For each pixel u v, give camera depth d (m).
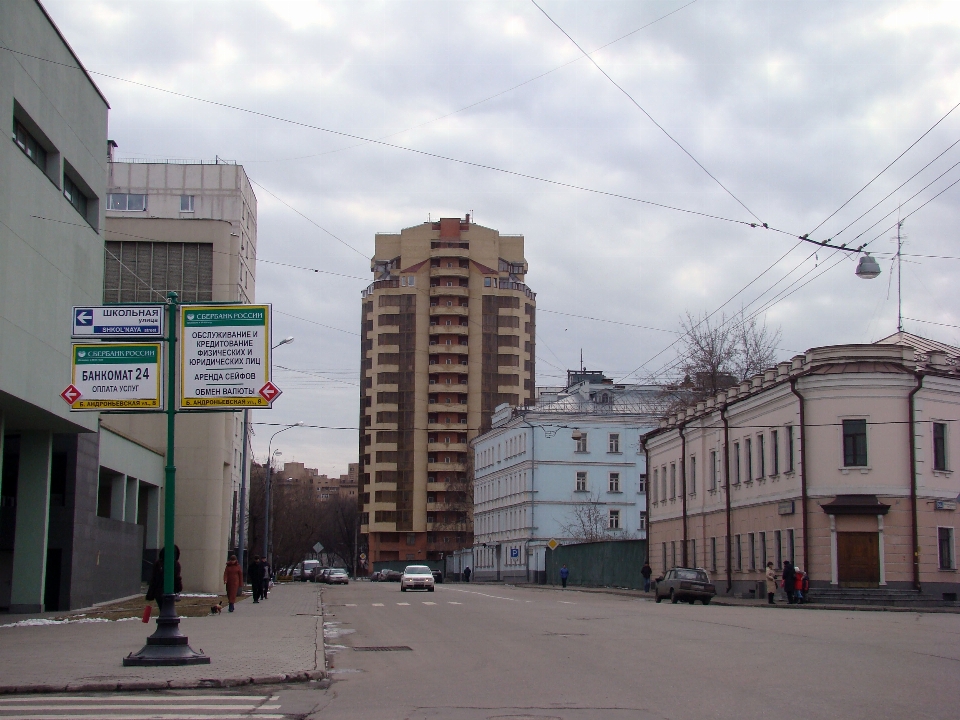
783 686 13.09
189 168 79.19
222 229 59.00
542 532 80.88
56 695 12.98
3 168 24.95
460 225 119.62
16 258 25.83
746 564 47.69
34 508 31.06
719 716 10.77
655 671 14.88
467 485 109.25
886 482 40.38
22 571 30.70
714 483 52.50
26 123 27.42
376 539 118.00
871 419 40.84
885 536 40.16
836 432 41.09
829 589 40.06
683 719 10.59
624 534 81.19
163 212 78.50
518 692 12.84
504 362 117.94
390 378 117.88
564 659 16.78
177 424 55.81
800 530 41.66
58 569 32.47
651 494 62.97
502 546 90.19
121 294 58.22
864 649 18.09
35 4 27.33
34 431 31.36
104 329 17.03
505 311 118.69
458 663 16.56
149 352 17.05
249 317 17.28
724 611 33.50
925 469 40.66
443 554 116.31
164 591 16.14
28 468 31.20
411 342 117.69
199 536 55.09
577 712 11.12
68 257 30.05
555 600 43.78
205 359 17.19
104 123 33.94
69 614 30.17
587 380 90.88
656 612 32.22
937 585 40.03
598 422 82.62
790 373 43.75
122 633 22.62
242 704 12.14
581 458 82.06
